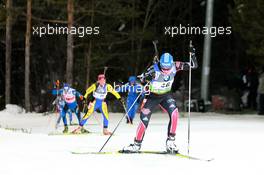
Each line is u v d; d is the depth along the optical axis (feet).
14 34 217.15
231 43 294.46
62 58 240.32
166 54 74.64
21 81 243.60
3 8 186.19
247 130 114.32
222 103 221.25
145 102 76.84
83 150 80.12
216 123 136.26
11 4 186.09
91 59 217.15
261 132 109.40
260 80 181.06
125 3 231.71
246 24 196.13
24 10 208.64
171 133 76.28
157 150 81.10
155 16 245.45
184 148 83.82
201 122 140.26
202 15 274.98
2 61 232.73
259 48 190.08
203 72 214.07
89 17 219.41
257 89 196.44
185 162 69.36
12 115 169.17
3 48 230.07
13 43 237.25
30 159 70.54
